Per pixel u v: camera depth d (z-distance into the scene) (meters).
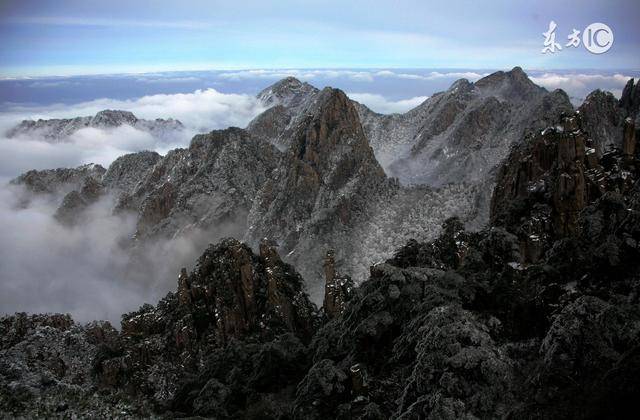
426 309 34.09
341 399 33.38
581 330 25.55
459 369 26.47
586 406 22.70
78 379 62.16
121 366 62.66
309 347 45.78
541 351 27.27
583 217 39.53
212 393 40.50
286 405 38.12
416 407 26.03
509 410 24.94
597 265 34.28
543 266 36.34
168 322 71.75
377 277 41.16
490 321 32.12
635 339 24.77
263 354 43.91
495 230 41.25
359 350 36.72
